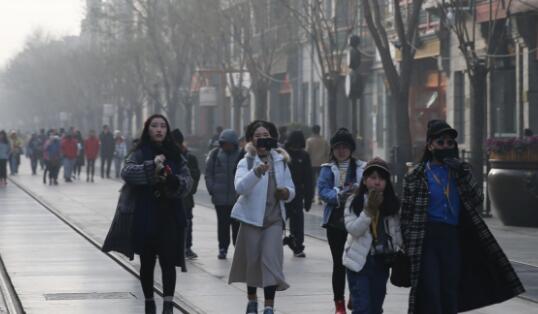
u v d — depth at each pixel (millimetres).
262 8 90062
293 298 26688
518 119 67438
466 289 19938
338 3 75938
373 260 20094
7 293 28125
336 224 23531
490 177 45406
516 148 44531
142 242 22672
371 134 94938
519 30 65875
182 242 23000
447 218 19594
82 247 39281
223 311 24906
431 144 19844
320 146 59688
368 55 89938
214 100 107562
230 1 91812
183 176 22938
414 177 19719
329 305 25609
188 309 25016
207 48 106500
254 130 23797
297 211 35156
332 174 23938
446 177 19703
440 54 79062
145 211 22672
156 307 25562
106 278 30734
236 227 33656
